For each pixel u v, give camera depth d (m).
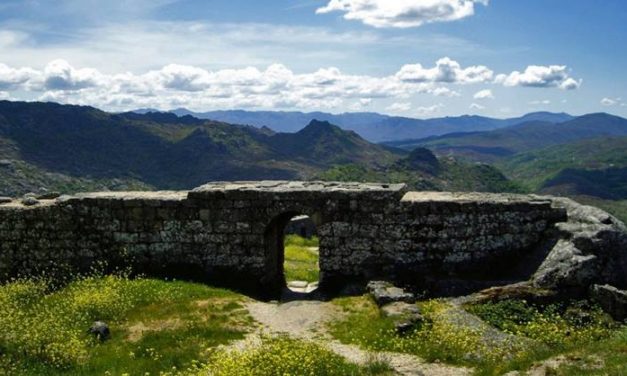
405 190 23.75
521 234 21.75
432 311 18.09
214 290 20.98
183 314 18.45
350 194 22.16
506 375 12.68
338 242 22.39
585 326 17.67
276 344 14.52
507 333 16.62
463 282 20.81
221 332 17.03
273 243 24.19
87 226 23.75
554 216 21.72
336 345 16.28
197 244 23.16
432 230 21.89
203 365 13.61
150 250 23.48
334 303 19.97
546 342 15.71
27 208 23.80
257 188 22.98
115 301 19.19
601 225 20.17
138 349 15.81
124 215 23.53
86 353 15.53
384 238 22.12
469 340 15.47
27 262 23.95
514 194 23.88
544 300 18.94
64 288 22.06
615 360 11.96
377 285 20.27
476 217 21.77
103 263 23.62
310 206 22.39
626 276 19.48
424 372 13.88
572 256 19.44
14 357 14.80
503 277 21.38
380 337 16.33
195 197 23.03
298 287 24.98
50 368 14.42
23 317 18.03
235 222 22.81
